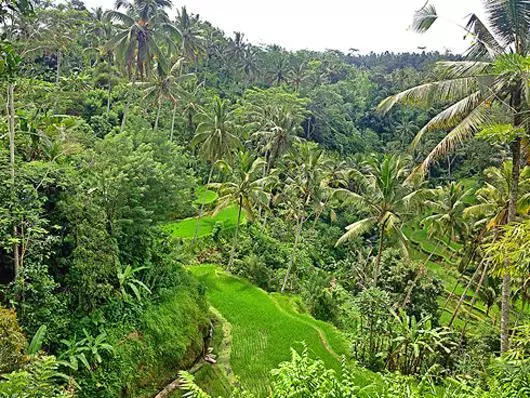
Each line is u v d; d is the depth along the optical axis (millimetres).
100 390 13000
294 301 27172
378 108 14656
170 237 22703
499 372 8539
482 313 36625
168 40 32781
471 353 21297
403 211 24297
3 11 11664
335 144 65125
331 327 23328
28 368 8234
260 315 23328
